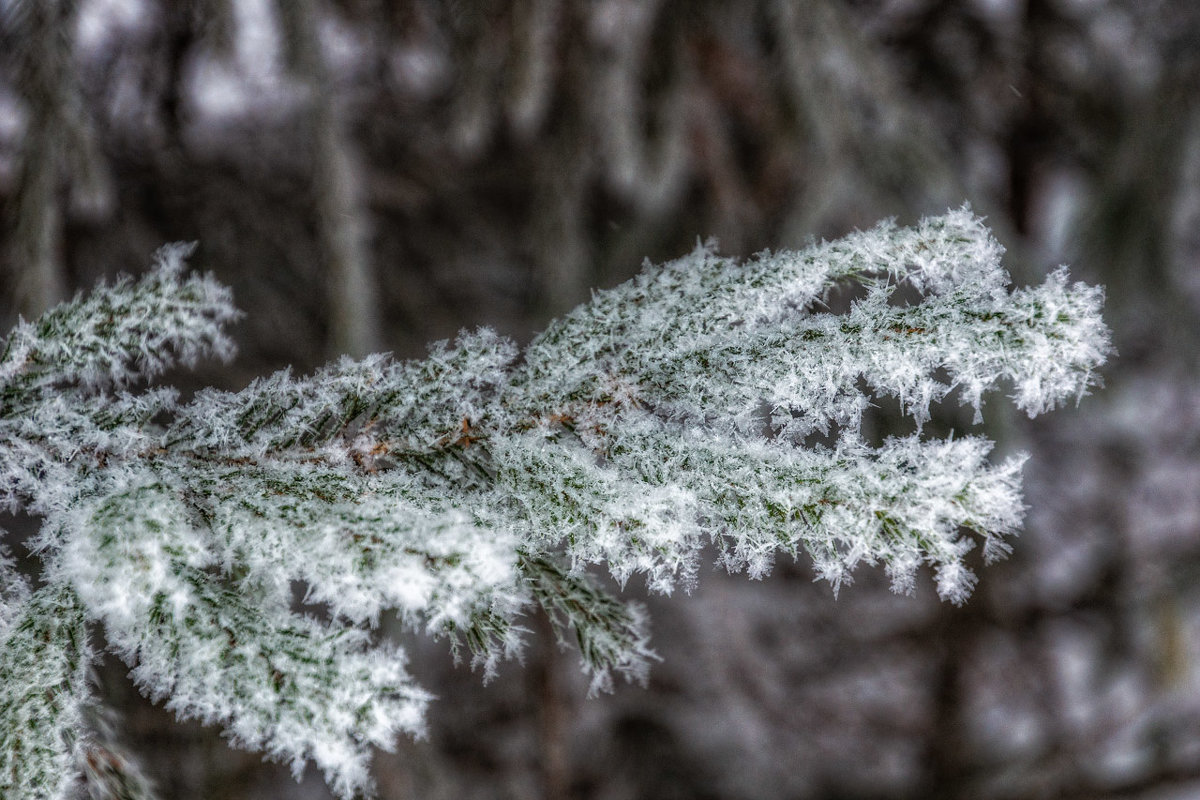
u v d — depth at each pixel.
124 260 2.11
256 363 2.26
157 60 1.89
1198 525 3.04
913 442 0.82
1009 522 0.80
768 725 3.25
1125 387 2.74
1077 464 3.17
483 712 2.61
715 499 0.82
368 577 0.78
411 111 2.59
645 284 0.86
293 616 0.79
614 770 2.93
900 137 2.16
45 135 1.45
